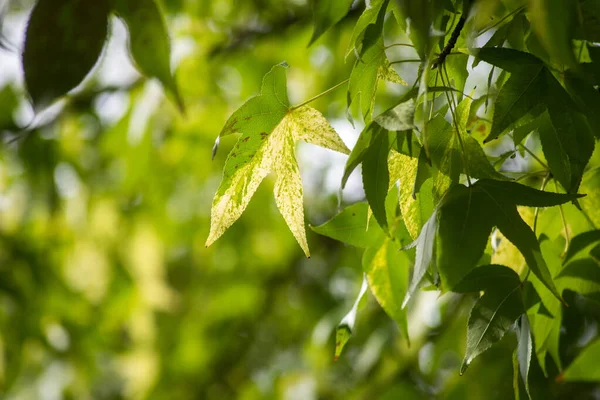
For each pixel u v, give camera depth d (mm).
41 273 3480
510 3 1540
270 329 4191
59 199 3619
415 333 2463
